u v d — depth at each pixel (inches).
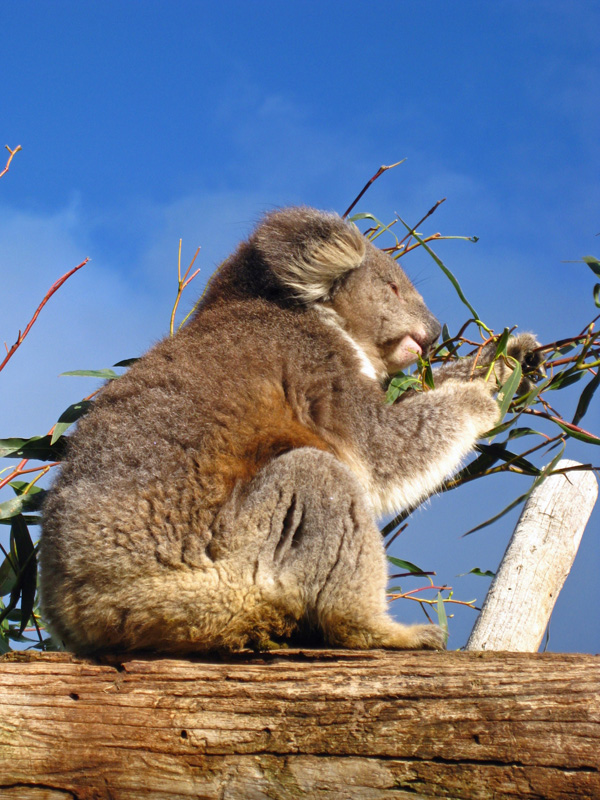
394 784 159.9
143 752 177.0
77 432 238.1
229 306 293.3
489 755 156.2
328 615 213.5
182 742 175.8
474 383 290.0
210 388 241.6
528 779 152.1
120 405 236.5
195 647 211.5
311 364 271.7
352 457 263.4
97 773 177.5
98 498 215.2
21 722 183.9
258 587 212.8
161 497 216.1
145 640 211.3
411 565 297.1
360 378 280.1
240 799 167.2
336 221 309.3
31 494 267.1
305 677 177.6
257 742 171.8
